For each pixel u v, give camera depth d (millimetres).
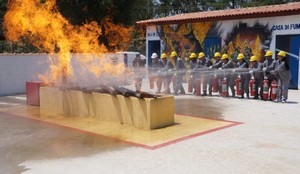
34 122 9414
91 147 6984
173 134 7875
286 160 6047
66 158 6324
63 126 8852
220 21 18078
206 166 5785
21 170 5766
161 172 5539
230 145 6949
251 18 16797
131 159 6191
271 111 10508
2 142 7465
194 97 13633
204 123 8977
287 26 15555
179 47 20047
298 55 15445
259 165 5809
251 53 16969
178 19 19438
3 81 15086
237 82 13195
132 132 8117
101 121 9375
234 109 10938
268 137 7512
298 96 13570
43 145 7191
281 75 12109
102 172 5590
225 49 17984
